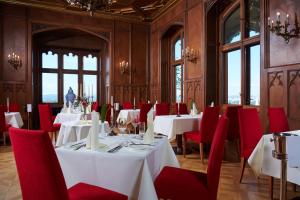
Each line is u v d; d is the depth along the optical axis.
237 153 5.32
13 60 8.23
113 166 2.04
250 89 6.03
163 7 8.70
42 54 10.20
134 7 8.68
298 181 2.19
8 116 6.40
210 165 2.06
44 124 6.05
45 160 1.48
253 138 3.58
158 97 9.62
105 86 10.93
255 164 2.77
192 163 4.74
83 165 2.12
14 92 8.33
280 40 4.55
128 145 2.39
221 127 2.13
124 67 9.84
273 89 4.70
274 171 2.54
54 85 10.45
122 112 7.46
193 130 5.17
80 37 10.66
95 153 2.09
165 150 2.73
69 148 2.25
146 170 1.96
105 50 10.95
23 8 8.41
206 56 6.82
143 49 10.20
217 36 6.95
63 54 10.57
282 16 4.50
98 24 9.51
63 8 8.80
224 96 6.87
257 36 5.57
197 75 7.24
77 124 4.41
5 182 3.69
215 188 2.08
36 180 1.56
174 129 4.94
